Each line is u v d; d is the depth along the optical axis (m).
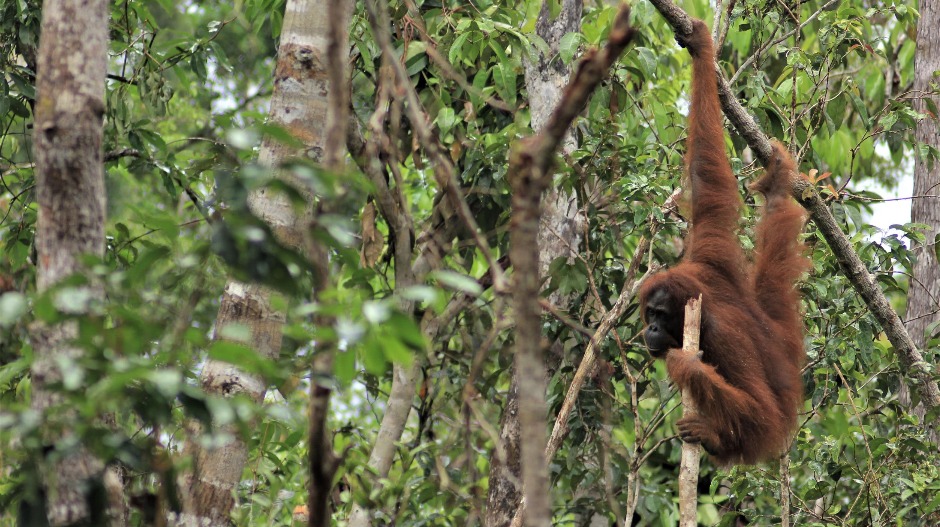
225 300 7.37
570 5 12.45
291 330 5.16
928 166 12.64
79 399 4.79
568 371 12.23
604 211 12.70
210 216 6.73
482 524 9.98
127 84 12.19
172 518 7.12
